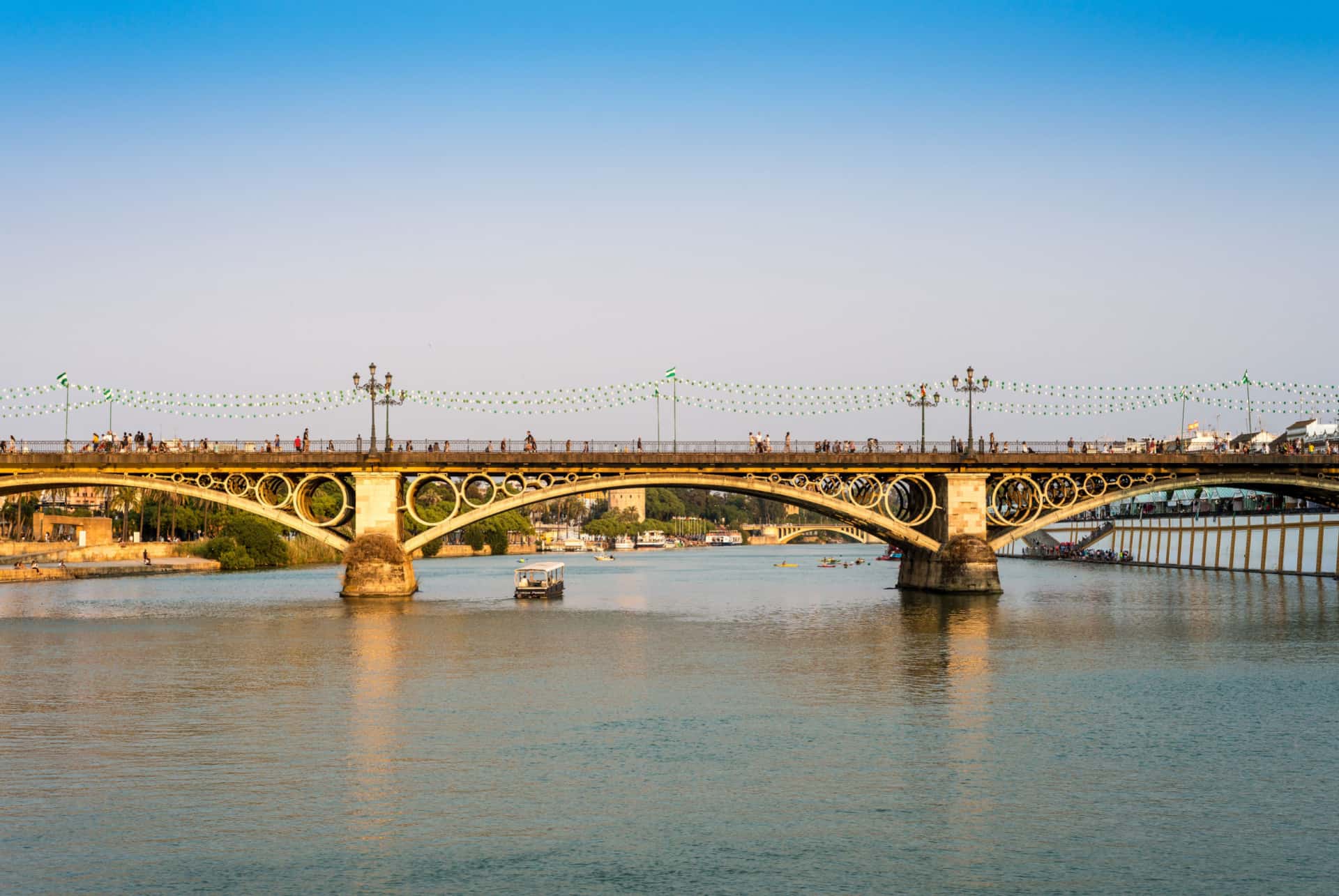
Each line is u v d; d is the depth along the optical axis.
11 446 104.06
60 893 30.91
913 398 110.06
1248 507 154.62
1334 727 48.53
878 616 95.50
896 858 33.28
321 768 42.12
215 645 75.31
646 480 107.00
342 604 106.69
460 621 92.38
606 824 36.06
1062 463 108.50
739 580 166.25
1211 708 52.53
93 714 51.50
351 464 106.19
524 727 48.66
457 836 35.06
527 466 106.25
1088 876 32.03
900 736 46.94
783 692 56.84
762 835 35.16
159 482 105.12
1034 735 47.03
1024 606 102.38
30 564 166.88
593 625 88.50
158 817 36.69
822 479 110.81
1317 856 33.47
